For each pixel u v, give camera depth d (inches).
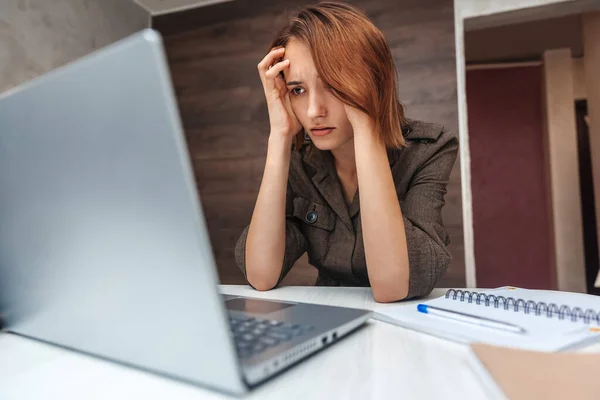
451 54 80.1
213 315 9.6
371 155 27.1
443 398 10.7
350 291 29.2
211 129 98.5
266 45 94.9
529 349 13.8
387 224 25.3
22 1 72.4
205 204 97.6
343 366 13.2
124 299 11.2
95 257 11.1
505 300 19.7
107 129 9.3
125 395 11.1
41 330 14.6
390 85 30.2
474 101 139.2
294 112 31.0
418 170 33.9
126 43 8.4
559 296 22.0
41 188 11.4
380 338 16.4
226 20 98.9
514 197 134.7
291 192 38.3
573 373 11.3
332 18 28.6
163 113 8.3
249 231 31.3
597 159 100.3
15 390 11.4
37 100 10.4
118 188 9.8
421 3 82.2
